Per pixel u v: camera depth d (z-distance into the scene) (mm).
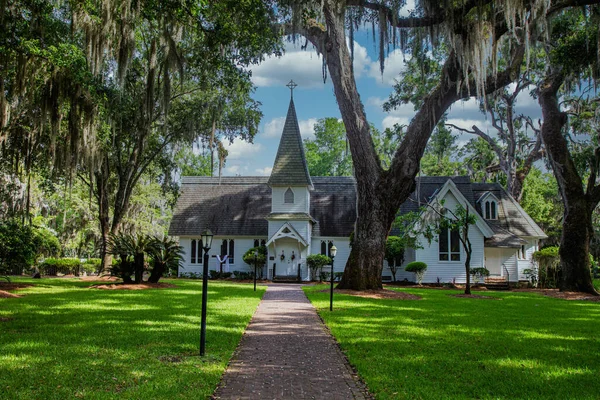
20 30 16016
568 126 29766
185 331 9562
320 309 14344
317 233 35031
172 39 15758
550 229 50500
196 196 38500
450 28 15828
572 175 25297
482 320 12672
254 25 15398
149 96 16328
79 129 18531
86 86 17516
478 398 5711
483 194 34656
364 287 21078
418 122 20734
